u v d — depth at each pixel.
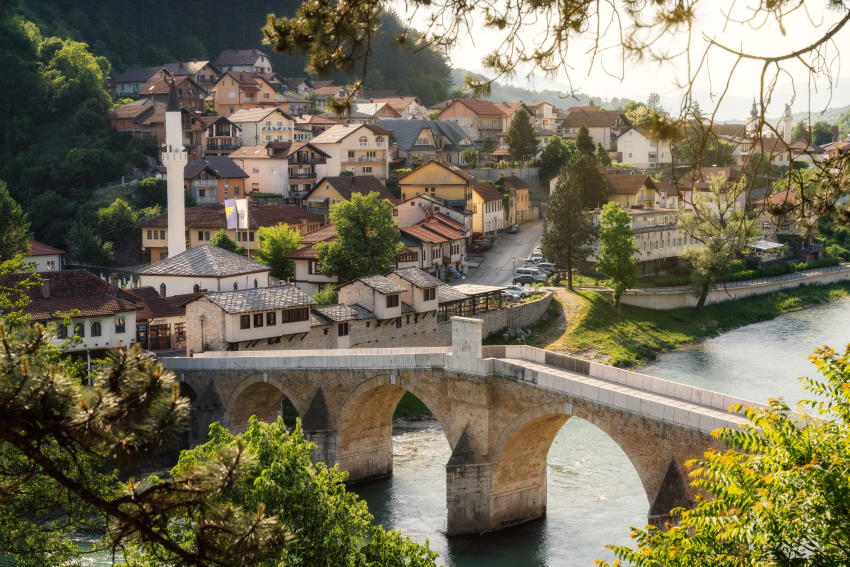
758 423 27.20
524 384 63.66
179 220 130.00
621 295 129.75
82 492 16.78
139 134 185.50
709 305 137.12
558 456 78.69
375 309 99.69
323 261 115.38
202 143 183.75
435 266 136.12
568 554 61.41
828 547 23.62
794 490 24.42
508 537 65.12
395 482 76.25
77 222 154.88
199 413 82.12
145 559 31.56
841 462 24.47
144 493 17.39
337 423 75.56
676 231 152.12
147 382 17.17
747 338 124.44
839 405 26.86
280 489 38.00
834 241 173.00
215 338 88.38
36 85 186.38
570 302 125.38
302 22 19.66
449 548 63.56
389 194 163.75
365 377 73.69
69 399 16.20
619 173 173.62
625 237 125.25
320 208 159.88
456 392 67.56
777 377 101.44
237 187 164.50
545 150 192.50
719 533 25.55
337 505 41.28
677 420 54.25
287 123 187.12
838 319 136.25
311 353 78.38
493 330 111.06
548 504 69.38
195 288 106.69
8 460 27.86
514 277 137.38
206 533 17.27
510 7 19.30
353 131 173.50
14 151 177.62
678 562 26.00
